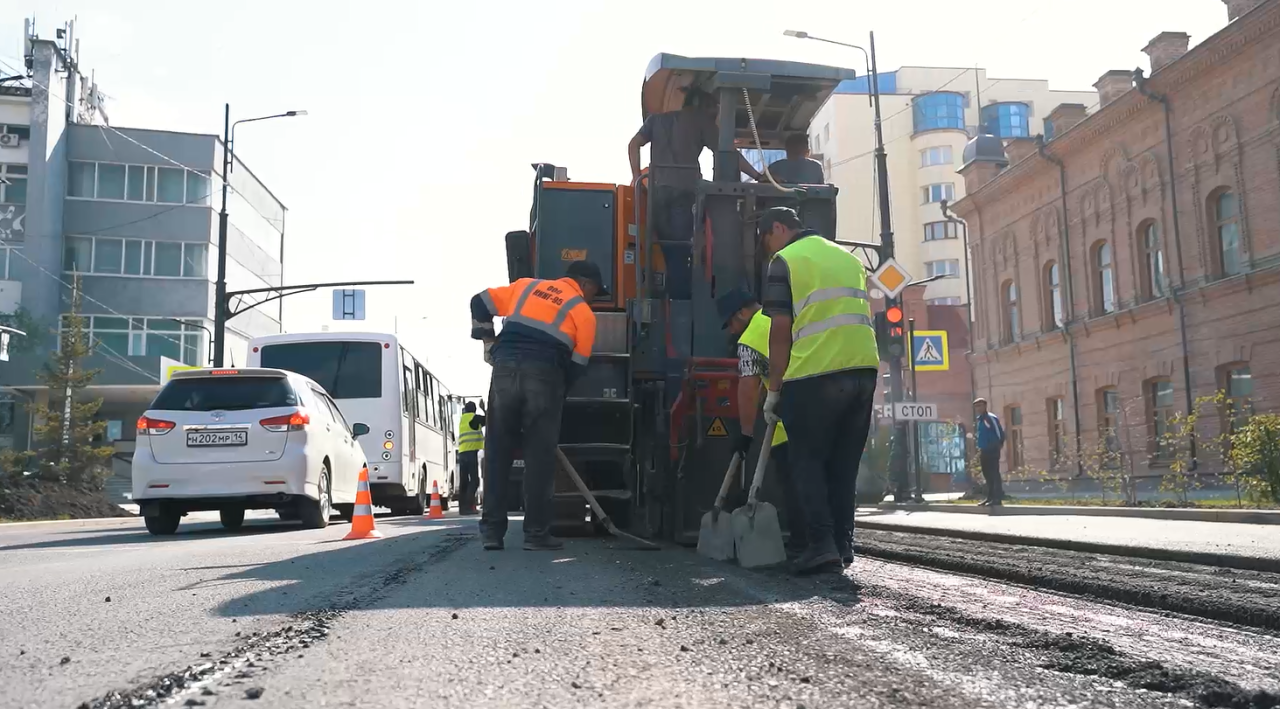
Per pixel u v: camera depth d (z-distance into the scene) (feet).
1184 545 22.07
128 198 136.98
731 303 22.02
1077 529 31.19
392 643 9.91
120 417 136.26
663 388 25.63
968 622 11.27
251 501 36.06
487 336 23.24
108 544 29.37
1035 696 7.76
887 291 63.46
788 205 25.05
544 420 22.18
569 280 22.99
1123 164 78.59
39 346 127.75
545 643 9.94
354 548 23.49
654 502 25.93
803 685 8.08
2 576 17.72
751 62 26.27
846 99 202.69
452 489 90.89
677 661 9.03
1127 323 78.18
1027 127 205.46
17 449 127.44
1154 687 8.11
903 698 7.66
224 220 83.35
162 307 136.46
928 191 198.39
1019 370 95.35
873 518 43.06
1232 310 67.10
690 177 26.71
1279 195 63.31
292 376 37.45
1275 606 11.98
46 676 8.52
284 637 10.24
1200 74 69.41
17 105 133.59
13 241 132.26
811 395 17.04
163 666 8.77
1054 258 89.15
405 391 59.98
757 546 18.08
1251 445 42.42
